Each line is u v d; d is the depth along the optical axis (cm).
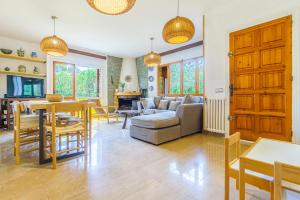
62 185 167
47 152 231
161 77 703
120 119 629
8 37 496
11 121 434
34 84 520
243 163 92
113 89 740
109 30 452
